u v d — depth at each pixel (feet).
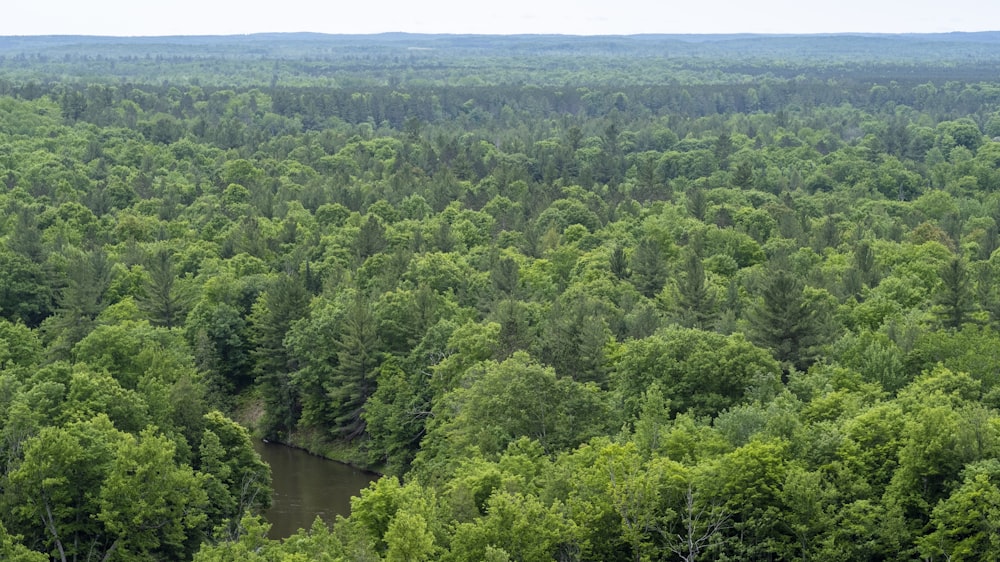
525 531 213.05
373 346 415.85
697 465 233.55
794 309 346.95
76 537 254.06
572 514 223.51
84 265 472.44
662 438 256.32
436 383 367.86
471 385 329.11
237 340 465.06
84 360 347.97
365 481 384.06
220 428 312.09
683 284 420.36
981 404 261.03
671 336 318.24
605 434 282.97
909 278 467.11
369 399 401.08
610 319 402.72
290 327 445.78
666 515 223.10
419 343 409.08
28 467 247.09
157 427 281.33
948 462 222.69
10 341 390.83
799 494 217.15
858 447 233.76
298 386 437.17
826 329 358.43
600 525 222.69
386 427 380.58
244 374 477.77
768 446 226.17
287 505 352.69
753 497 221.87
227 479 299.99
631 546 223.71
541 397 289.53
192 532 272.92
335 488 374.02
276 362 444.55
